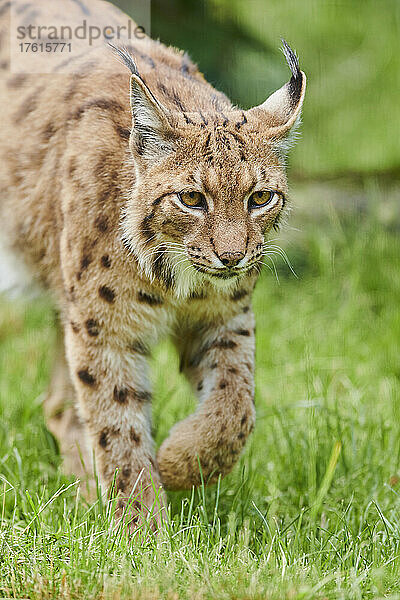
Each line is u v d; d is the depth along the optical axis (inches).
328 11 860.6
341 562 292.4
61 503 335.9
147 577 275.0
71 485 325.7
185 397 427.2
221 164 305.6
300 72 327.9
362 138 737.6
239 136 310.3
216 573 280.2
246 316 342.6
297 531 306.0
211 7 628.1
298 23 839.7
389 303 533.6
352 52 838.5
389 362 469.1
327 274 555.8
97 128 334.6
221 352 339.9
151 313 329.7
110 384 329.1
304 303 534.6
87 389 330.6
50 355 406.9
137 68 342.3
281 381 452.1
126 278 323.0
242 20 649.6
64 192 339.9
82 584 277.6
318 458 363.6
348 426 390.0
